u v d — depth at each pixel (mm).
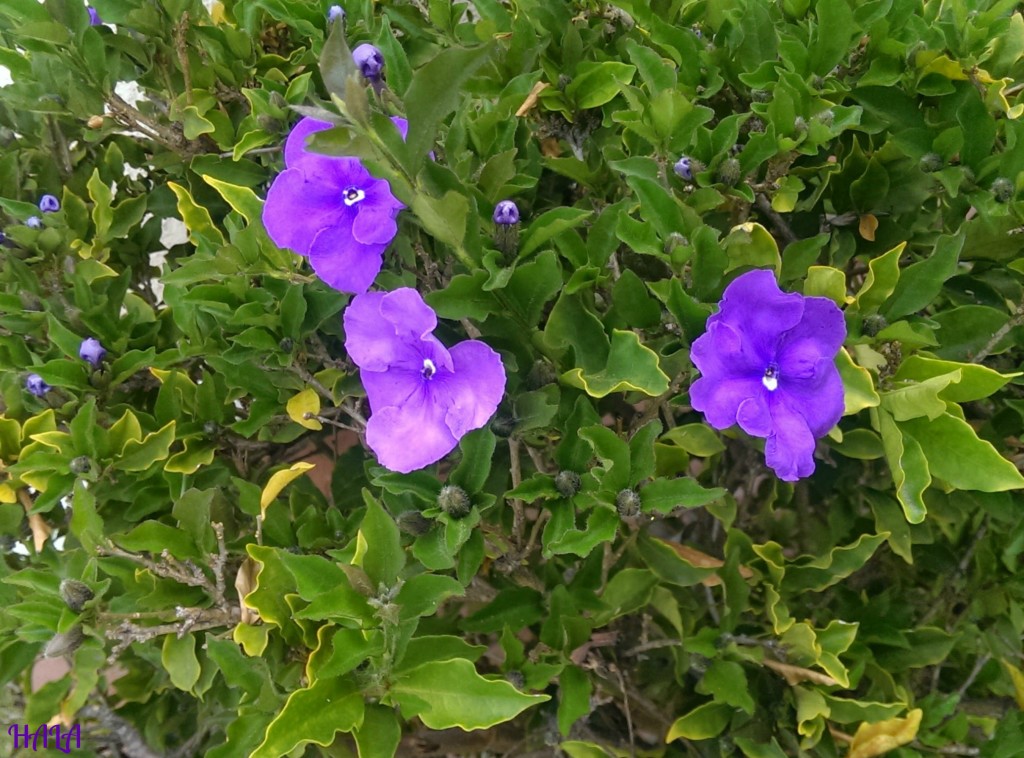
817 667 267
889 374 218
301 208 204
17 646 266
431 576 207
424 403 201
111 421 275
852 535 304
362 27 257
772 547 274
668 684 311
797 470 193
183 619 238
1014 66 271
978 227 241
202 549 245
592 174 266
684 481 205
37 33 261
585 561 269
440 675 202
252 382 260
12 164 297
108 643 308
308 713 194
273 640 232
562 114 281
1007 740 268
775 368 196
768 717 283
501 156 218
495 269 204
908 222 271
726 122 230
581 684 250
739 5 262
